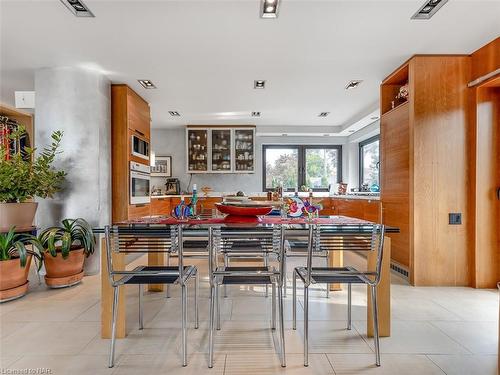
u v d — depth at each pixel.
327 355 1.81
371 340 1.99
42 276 3.42
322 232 1.82
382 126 3.81
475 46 2.91
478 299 2.72
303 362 1.73
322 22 2.46
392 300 2.71
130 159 3.98
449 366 1.69
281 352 1.76
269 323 2.25
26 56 3.10
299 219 2.31
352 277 1.84
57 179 3.21
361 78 3.75
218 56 3.11
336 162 7.18
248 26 2.52
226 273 1.85
